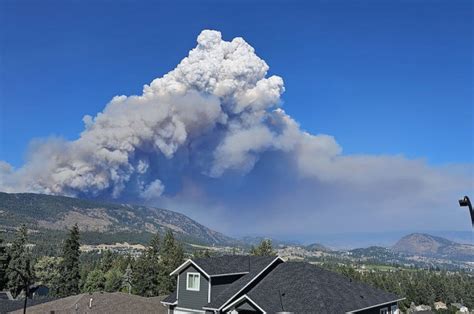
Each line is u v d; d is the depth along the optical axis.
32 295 79.69
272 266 38.91
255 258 40.44
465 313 99.88
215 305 34.16
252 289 34.53
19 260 79.69
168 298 39.03
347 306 33.81
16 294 78.00
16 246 85.00
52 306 41.47
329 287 35.84
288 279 36.09
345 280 39.50
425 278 134.88
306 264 39.12
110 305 40.97
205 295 36.00
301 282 35.38
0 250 79.12
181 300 37.44
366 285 41.03
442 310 93.94
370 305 36.00
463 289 123.19
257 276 36.91
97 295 43.41
